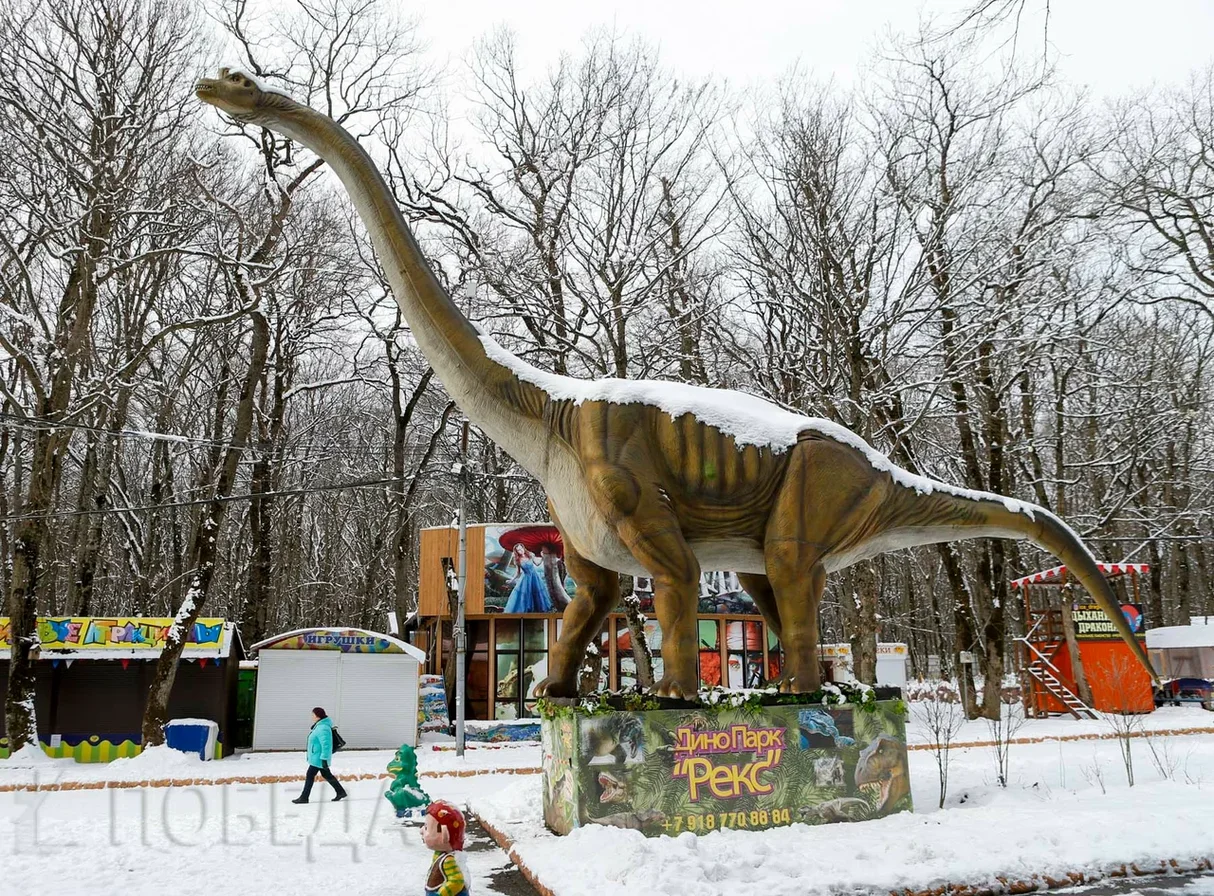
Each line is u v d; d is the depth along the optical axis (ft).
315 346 89.51
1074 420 100.94
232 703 65.46
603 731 24.30
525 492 119.14
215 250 66.59
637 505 24.80
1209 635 84.07
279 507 117.29
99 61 62.44
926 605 142.92
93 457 76.54
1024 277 61.67
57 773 52.49
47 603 95.25
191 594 59.72
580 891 18.95
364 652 68.18
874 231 61.87
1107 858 21.18
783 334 65.00
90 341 66.59
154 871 24.70
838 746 26.30
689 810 24.48
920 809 29.99
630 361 68.85
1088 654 76.38
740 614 82.99
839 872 20.03
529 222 67.97
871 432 61.98
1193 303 70.95
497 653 81.46
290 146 65.36
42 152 62.75
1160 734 59.21
